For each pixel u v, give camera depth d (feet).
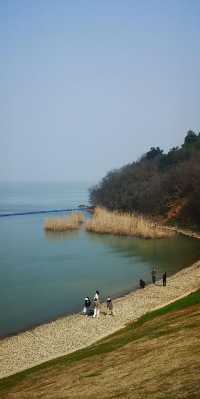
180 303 158.40
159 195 522.47
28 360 128.67
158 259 296.51
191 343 99.25
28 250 334.24
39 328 161.79
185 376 79.51
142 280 221.25
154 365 90.79
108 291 215.72
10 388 101.55
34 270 263.90
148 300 189.67
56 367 111.45
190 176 501.15
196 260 291.17
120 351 110.11
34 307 189.88
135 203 557.74
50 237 401.49
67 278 243.81
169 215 478.59
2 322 170.91
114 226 411.54
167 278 239.71
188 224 446.60
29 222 531.91
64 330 156.87
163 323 130.11
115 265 277.64
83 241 375.66
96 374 94.68
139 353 103.14
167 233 395.96
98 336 145.28
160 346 103.91
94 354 115.14
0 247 349.20
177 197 502.38
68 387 90.58
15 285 228.63
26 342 146.72
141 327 135.54
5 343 147.33
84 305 188.65
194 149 617.21
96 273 254.88
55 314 179.42
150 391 76.89
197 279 221.87
